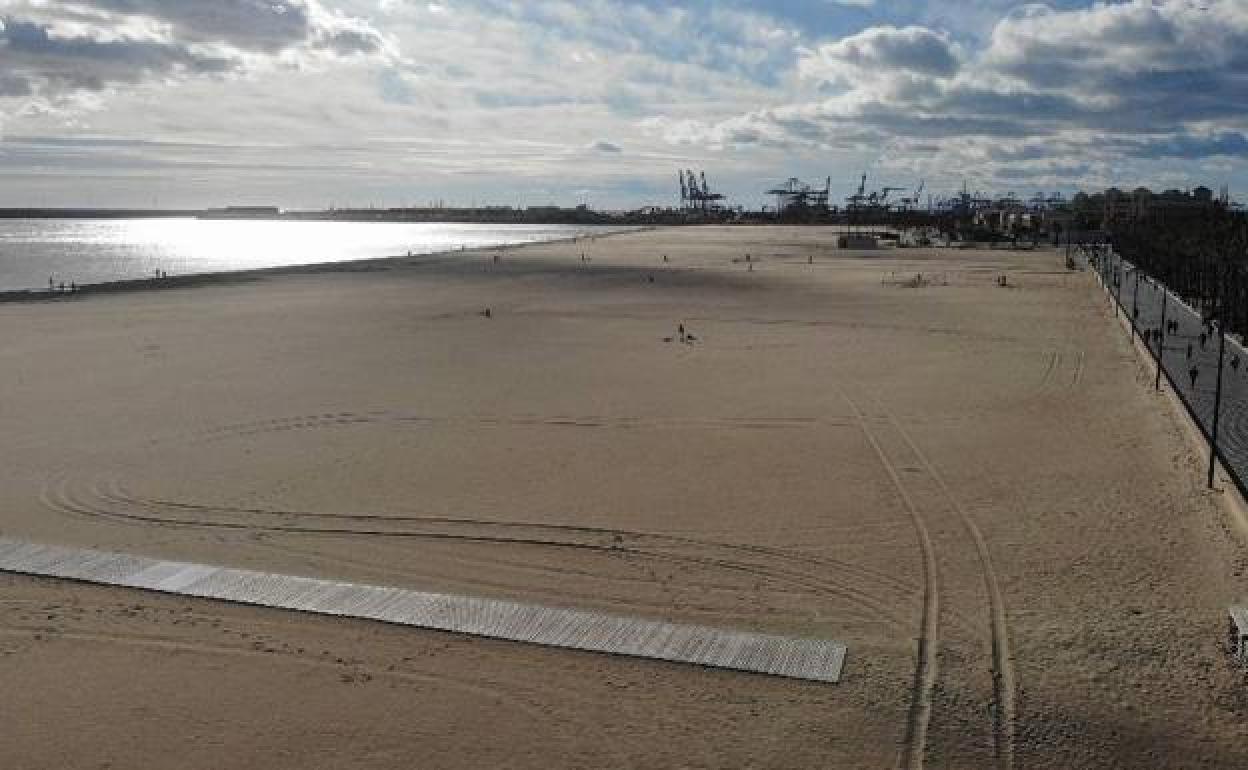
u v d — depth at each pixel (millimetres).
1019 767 9461
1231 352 33469
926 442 21500
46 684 10859
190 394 27109
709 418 23938
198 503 17156
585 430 22703
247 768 9344
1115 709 10438
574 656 11531
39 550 14703
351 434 22312
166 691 10734
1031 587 13570
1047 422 23375
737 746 9750
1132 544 15164
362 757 9539
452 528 15875
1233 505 16297
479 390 27578
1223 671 11203
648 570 14148
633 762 9492
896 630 12234
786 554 14789
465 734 9961
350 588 13422
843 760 9531
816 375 29969
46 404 25781
